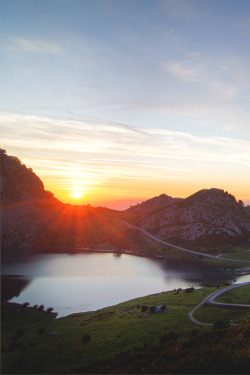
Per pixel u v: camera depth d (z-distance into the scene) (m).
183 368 43.44
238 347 47.66
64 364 68.44
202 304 122.81
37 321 122.06
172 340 75.00
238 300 124.62
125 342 81.38
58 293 174.88
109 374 51.38
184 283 197.38
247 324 60.16
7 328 111.31
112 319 111.56
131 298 164.62
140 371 47.75
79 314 129.00
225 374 39.66
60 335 94.62
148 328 93.19
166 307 119.56
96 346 80.00
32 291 179.38
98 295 171.12
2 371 66.69
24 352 79.62
